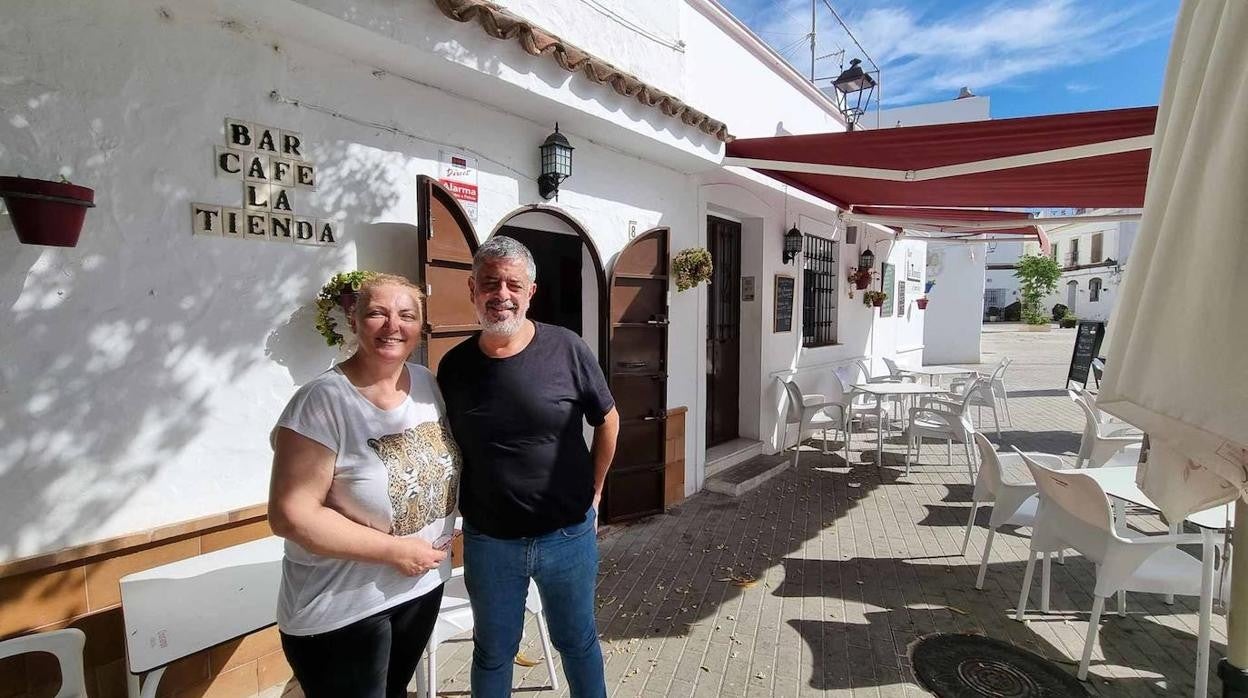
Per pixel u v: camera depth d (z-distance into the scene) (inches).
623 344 188.9
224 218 102.8
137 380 94.9
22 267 84.2
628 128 166.4
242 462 106.8
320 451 67.4
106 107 90.5
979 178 202.4
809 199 305.6
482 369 85.7
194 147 99.3
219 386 103.7
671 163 203.8
